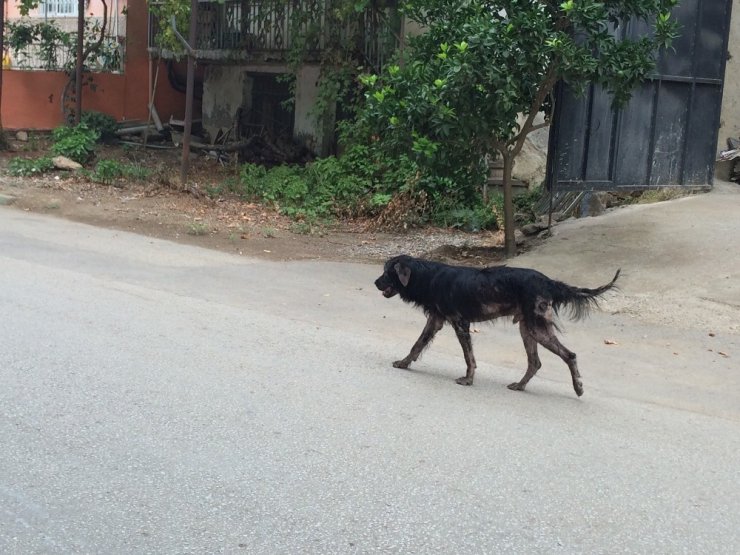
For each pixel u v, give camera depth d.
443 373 5.48
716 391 5.46
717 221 8.41
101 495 3.83
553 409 4.98
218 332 5.87
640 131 9.34
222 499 3.85
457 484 4.06
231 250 8.59
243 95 15.41
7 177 11.62
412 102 7.47
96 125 14.89
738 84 11.05
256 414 4.61
